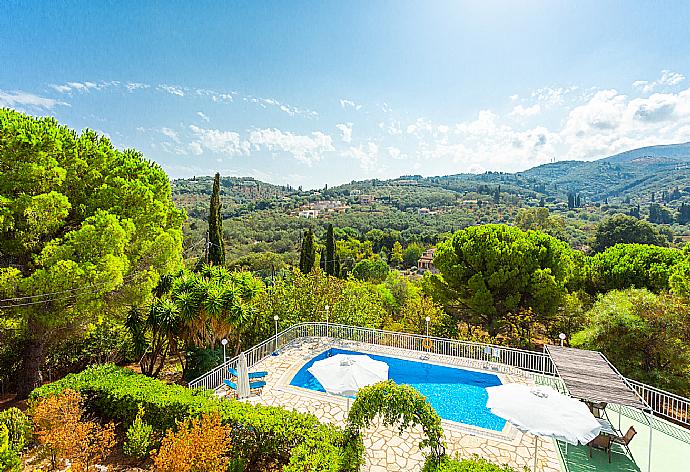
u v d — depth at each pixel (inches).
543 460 345.7
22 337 523.2
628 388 352.2
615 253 948.6
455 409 479.5
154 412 380.5
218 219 948.6
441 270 865.5
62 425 331.0
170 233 647.1
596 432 297.3
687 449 365.7
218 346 676.1
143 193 594.6
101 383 420.8
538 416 305.3
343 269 2060.8
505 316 813.2
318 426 344.5
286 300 803.4
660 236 1601.9
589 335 602.2
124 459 353.1
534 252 803.4
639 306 588.1
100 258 492.4
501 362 591.8
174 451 280.4
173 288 649.6
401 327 812.6
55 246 477.7
